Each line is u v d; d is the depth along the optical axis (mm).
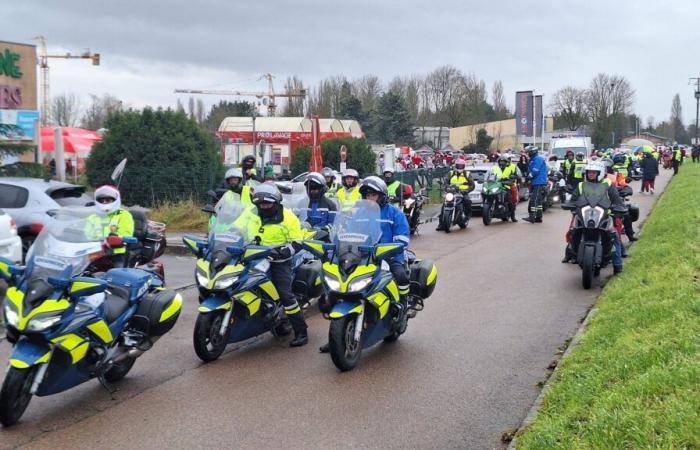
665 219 16031
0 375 7141
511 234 18219
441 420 5918
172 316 6859
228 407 6273
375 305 7211
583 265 10828
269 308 8031
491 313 9602
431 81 83938
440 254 14938
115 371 6902
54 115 83375
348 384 6852
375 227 7383
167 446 5457
